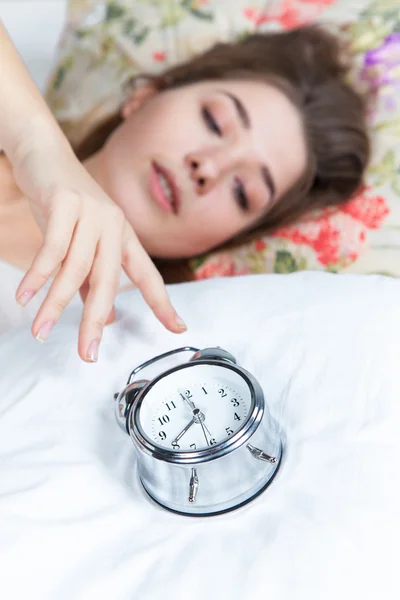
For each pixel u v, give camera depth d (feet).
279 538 1.70
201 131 4.04
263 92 4.11
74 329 2.40
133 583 1.68
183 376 1.97
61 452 1.99
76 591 1.66
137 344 2.31
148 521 1.86
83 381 2.20
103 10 4.94
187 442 1.86
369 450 1.85
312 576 1.61
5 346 2.41
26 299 2.22
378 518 1.72
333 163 3.88
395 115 3.91
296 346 2.18
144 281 2.46
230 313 2.35
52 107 4.80
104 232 2.43
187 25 4.66
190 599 1.61
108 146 4.27
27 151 2.82
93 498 1.90
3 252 3.96
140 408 1.92
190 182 3.97
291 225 3.83
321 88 4.07
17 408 2.12
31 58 5.36
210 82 4.21
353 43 4.20
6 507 1.81
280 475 1.89
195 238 4.01
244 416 1.88
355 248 3.61
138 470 1.96
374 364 2.05
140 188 4.07
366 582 1.61
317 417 1.97
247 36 4.49
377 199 3.69
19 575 1.68
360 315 2.22
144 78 4.55
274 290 2.41
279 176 3.96
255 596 1.59
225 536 1.77
